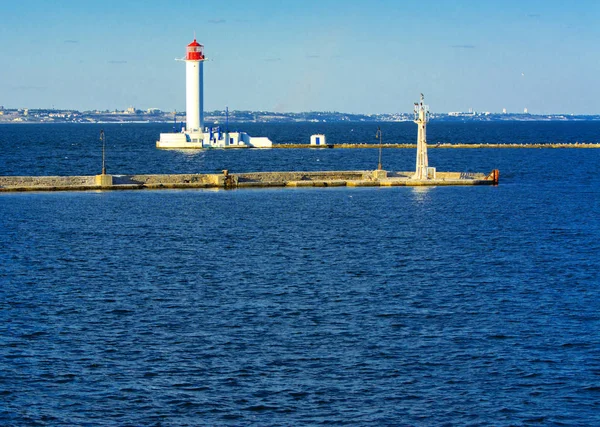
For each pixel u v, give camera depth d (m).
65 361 64.12
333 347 67.50
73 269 96.00
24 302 80.31
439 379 61.06
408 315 76.38
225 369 62.78
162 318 75.25
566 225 132.50
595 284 88.56
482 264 99.31
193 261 101.38
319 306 79.50
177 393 58.62
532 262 100.56
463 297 82.94
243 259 102.81
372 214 146.00
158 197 172.62
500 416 55.34
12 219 137.00
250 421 54.75
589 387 59.59
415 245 113.06
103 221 135.88
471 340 69.12
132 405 56.84
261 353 66.06
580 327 72.69
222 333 70.94
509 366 63.41
